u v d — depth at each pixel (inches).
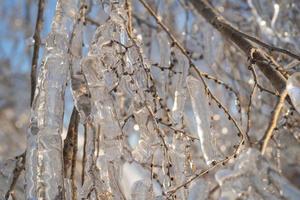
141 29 72.6
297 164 77.4
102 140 50.6
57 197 47.9
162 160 51.0
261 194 50.1
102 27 53.3
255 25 71.5
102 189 49.0
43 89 50.8
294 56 52.1
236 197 49.5
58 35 52.4
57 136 49.6
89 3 58.5
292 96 49.8
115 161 50.1
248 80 72.8
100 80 51.7
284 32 66.3
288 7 66.9
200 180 51.7
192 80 54.4
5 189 54.2
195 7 65.1
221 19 62.3
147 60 53.6
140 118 51.9
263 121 71.0
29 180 48.5
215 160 51.6
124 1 54.7
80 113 51.6
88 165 49.9
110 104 51.2
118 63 52.0
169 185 49.8
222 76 71.4
